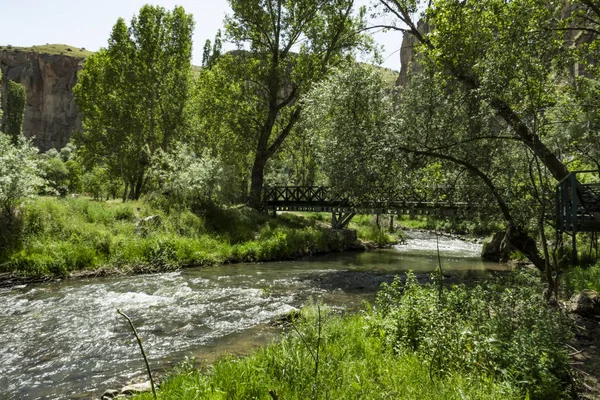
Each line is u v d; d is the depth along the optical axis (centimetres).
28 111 10656
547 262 859
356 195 1356
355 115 1377
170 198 2092
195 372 532
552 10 986
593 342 662
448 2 1091
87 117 3294
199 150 3481
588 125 1148
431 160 1225
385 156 1193
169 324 852
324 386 437
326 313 748
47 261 1341
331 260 1942
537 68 892
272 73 2647
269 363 518
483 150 1179
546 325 604
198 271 1534
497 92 948
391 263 1858
